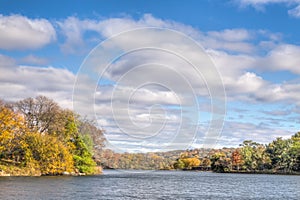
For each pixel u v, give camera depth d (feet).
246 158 482.69
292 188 217.97
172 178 294.46
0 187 148.36
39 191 139.33
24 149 237.86
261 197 159.22
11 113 236.22
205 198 145.18
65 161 252.83
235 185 236.84
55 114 257.14
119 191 158.20
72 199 121.90
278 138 502.79
